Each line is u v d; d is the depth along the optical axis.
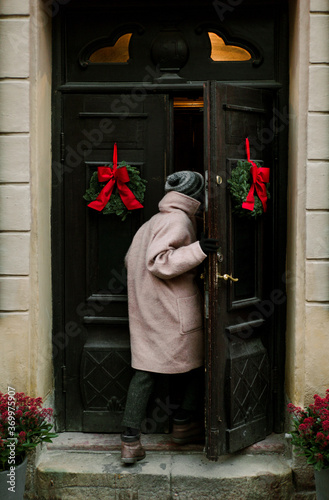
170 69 3.22
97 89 3.21
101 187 3.21
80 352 3.31
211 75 3.23
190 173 3.02
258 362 3.15
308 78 2.90
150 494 2.92
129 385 3.20
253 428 3.12
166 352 2.93
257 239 3.18
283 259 3.24
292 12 3.08
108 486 2.94
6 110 2.89
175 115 3.95
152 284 2.95
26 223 2.92
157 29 3.22
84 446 3.18
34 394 2.98
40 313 3.03
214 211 2.81
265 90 3.15
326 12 2.89
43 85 3.05
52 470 2.95
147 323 2.97
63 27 3.22
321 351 2.97
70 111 3.23
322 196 2.93
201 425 3.19
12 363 2.96
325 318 2.96
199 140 3.96
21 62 2.88
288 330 3.19
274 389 3.28
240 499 2.90
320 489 2.65
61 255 3.27
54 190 3.24
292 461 2.99
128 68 3.24
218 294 2.90
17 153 2.90
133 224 3.26
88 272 3.27
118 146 3.23
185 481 2.91
